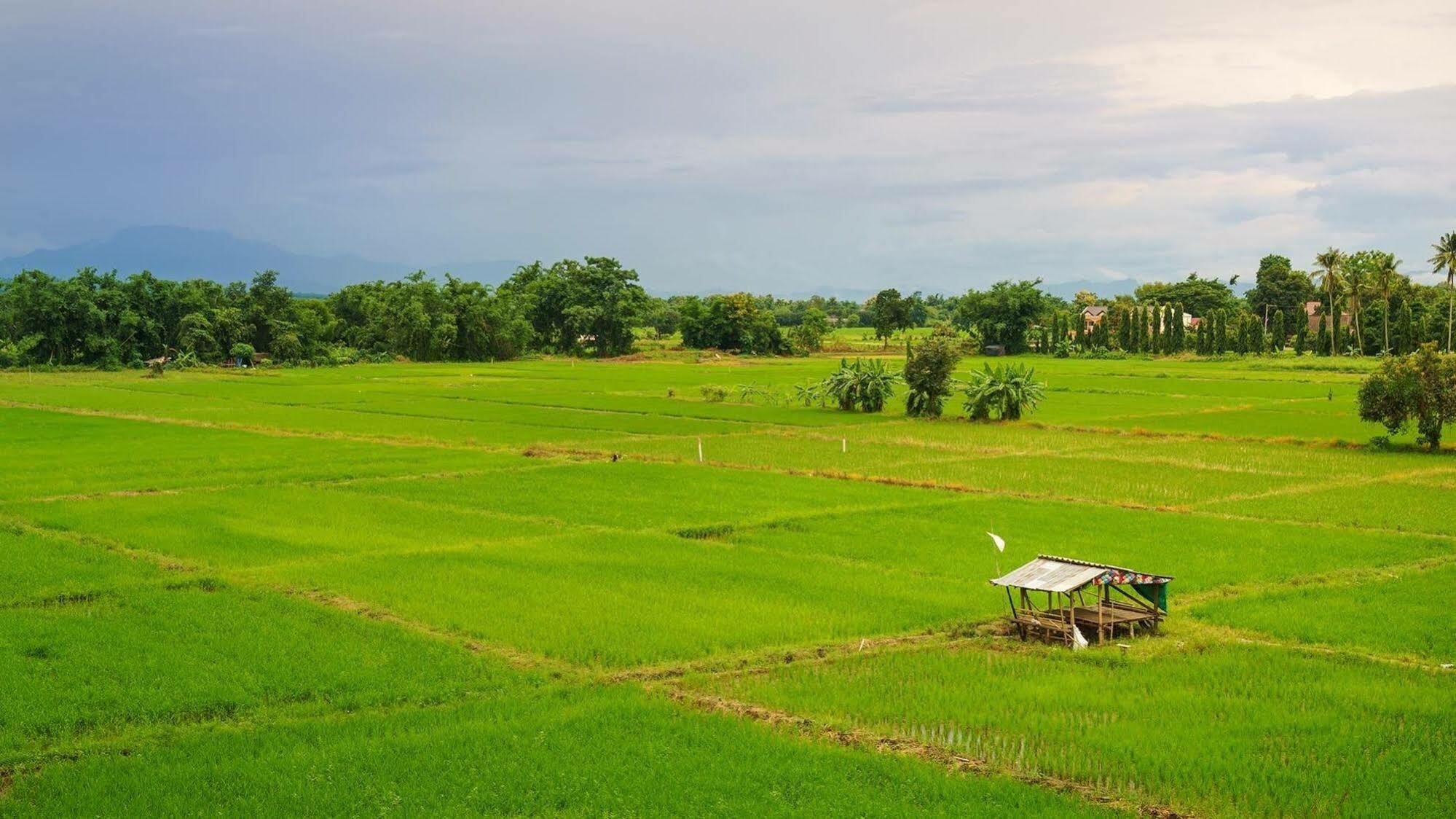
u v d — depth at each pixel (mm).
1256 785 16531
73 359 137500
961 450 56406
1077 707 19875
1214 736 18438
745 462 51844
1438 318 135375
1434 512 38750
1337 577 29438
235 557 31203
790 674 21719
